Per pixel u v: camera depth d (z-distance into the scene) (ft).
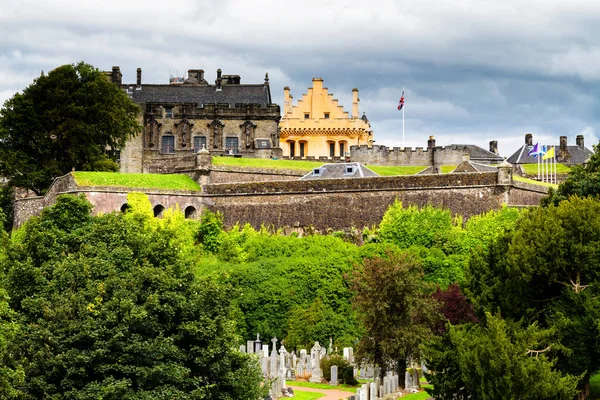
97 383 208.54
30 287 230.68
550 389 223.71
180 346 226.79
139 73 613.11
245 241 418.10
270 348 357.82
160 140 579.89
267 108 583.99
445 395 242.37
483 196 405.59
